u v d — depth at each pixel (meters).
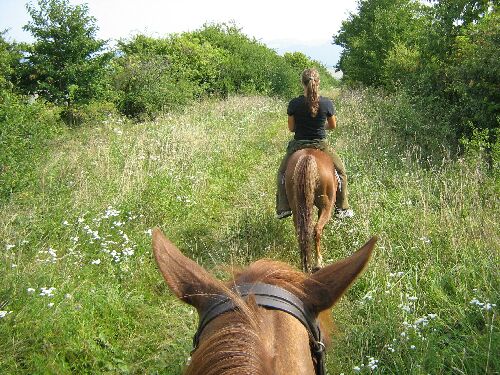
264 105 21.14
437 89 12.99
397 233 6.43
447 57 13.18
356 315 5.04
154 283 6.03
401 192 7.70
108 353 4.81
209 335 1.63
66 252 6.18
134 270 6.09
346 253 6.30
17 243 6.00
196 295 1.92
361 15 27.28
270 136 14.62
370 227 6.70
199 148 11.34
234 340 1.51
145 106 19.06
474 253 5.70
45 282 5.33
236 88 27.30
